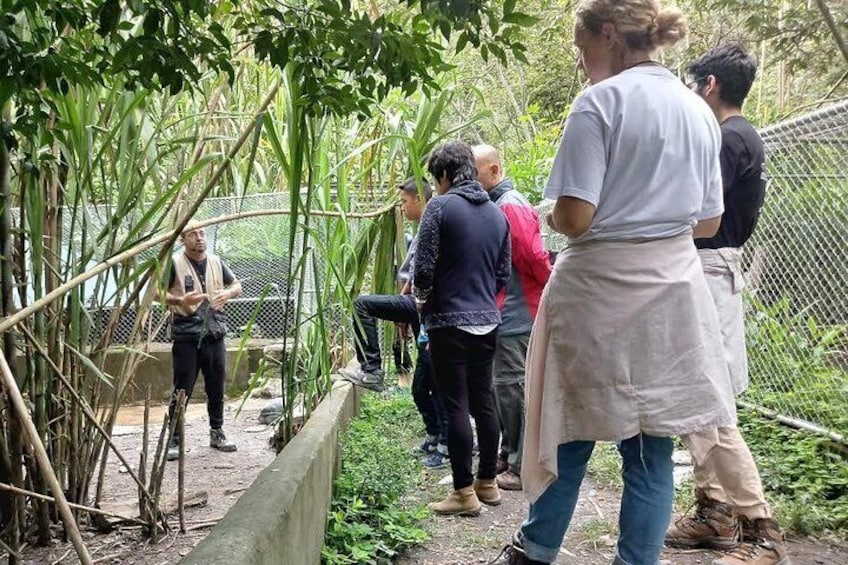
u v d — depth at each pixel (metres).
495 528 3.12
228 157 2.26
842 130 3.68
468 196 3.27
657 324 1.85
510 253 3.44
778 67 9.48
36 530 2.51
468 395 3.37
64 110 2.21
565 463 2.06
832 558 2.73
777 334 4.19
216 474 3.76
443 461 4.20
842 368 4.00
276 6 1.83
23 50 1.59
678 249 1.92
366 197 3.82
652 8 1.98
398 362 5.14
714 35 9.05
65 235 2.90
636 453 1.94
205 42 1.67
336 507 3.05
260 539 1.66
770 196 4.32
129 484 3.40
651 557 1.93
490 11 1.56
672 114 1.92
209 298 4.33
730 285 2.63
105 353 2.59
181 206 2.85
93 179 2.75
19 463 2.30
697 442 2.51
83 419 2.58
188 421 5.36
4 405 2.26
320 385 3.46
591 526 3.06
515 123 9.79
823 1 4.04
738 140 2.64
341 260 3.31
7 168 2.10
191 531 2.67
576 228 1.87
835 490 3.30
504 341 3.61
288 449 2.55
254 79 3.49
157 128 2.53
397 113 3.77
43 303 1.72
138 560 2.40
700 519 2.79
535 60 11.61
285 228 4.93
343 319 3.67
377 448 3.62
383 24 1.62
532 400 2.05
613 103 1.88
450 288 3.22
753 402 4.36
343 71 1.99
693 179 1.94
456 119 6.52
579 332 1.90
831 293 3.97
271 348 6.22
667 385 1.85
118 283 2.58
